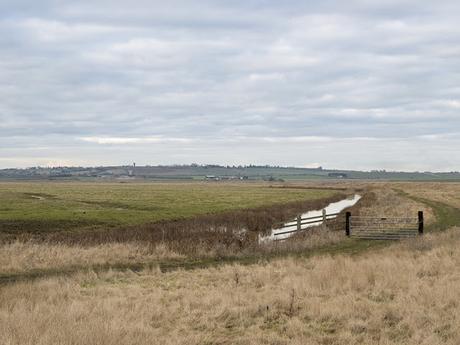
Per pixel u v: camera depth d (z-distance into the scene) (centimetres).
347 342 938
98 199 6962
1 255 2103
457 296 1208
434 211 4706
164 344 902
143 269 1902
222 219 4200
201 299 1273
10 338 851
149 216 4359
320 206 6625
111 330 918
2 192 8712
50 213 4331
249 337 970
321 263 1752
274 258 2188
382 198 7750
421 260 1800
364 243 2631
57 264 2023
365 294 1309
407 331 990
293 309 1175
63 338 862
